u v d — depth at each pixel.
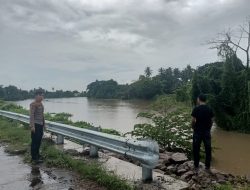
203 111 8.95
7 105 32.53
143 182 7.81
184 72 119.44
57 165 9.91
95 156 10.54
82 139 10.72
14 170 9.59
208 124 9.00
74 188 7.82
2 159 11.05
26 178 8.78
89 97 156.00
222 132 29.59
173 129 13.78
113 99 122.00
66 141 13.32
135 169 9.03
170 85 109.12
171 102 15.24
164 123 13.98
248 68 32.94
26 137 14.05
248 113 29.39
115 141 8.90
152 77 110.38
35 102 10.61
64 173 9.14
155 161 7.73
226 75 32.50
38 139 10.58
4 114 21.53
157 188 7.37
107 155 10.84
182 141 13.35
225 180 8.34
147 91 104.88
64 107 64.50
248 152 16.61
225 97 32.16
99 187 7.83
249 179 9.02
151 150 7.74
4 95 107.81
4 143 13.92
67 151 11.29
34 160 10.51
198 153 9.07
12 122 19.86
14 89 112.50
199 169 8.95
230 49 34.69
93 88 154.50
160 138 13.70
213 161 14.26
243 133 29.02
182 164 9.48
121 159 10.80
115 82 142.12
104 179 7.89
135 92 110.38
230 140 23.41
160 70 118.00
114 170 8.81
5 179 8.71
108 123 28.48
